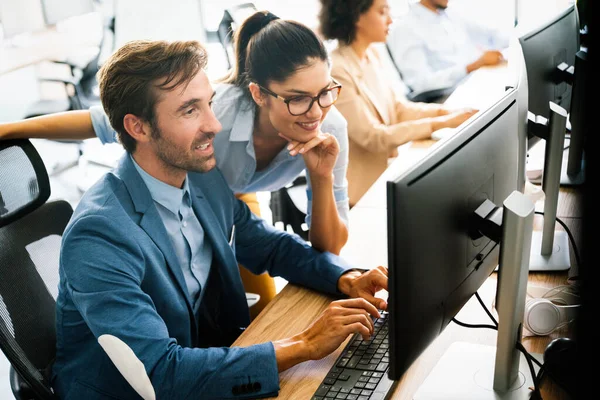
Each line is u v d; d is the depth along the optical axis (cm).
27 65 324
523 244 108
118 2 330
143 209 144
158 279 143
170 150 148
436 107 294
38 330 148
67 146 346
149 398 130
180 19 328
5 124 178
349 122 280
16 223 153
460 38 318
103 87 145
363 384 124
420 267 103
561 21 185
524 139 143
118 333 129
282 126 179
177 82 143
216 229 163
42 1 320
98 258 133
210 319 166
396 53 322
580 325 94
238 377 128
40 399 140
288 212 256
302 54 172
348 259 174
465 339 136
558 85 184
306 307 156
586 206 92
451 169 108
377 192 209
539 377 120
